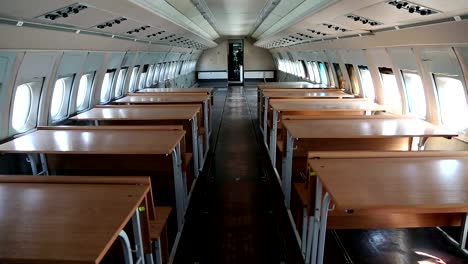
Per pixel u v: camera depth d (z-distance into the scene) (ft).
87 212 6.29
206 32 43.42
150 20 16.40
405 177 7.89
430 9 9.70
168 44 33.50
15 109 14.19
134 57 27.40
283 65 60.75
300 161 13.94
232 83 67.36
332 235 11.61
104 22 14.12
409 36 13.33
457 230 11.12
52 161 12.46
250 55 67.77
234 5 21.65
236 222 12.75
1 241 5.33
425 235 11.59
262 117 26.48
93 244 5.21
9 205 6.65
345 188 7.24
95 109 18.45
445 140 14.17
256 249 11.02
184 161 13.01
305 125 13.48
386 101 20.43
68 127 13.35
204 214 13.39
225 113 36.04
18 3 8.64
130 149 10.34
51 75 15.05
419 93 16.52
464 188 7.25
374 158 9.38
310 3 16.17
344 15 13.44
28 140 11.61
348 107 18.31
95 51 18.63
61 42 13.92
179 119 15.57
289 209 13.35
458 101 13.48
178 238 11.61
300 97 22.53
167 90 29.53
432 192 7.03
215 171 18.24
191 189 15.39
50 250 5.07
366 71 22.30
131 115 16.44
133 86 31.94
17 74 12.40
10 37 10.46
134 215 6.84
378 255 10.56
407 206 6.40
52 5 9.68
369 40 17.34
